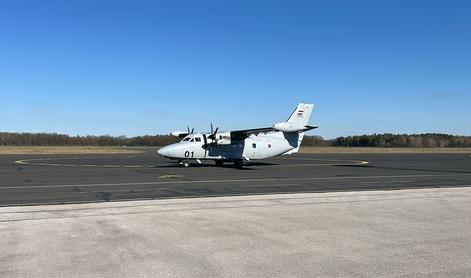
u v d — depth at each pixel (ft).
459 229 31.78
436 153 229.04
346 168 105.91
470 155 201.26
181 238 28.45
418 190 55.67
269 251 25.49
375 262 23.40
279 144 115.96
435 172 92.99
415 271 21.90
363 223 33.73
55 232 29.81
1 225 31.99
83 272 21.45
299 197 48.34
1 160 138.31
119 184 65.57
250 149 110.73
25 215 36.14
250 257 24.23
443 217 36.42
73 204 43.16
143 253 24.82
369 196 49.44
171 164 117.80
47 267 22.17
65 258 23.71
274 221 34.27
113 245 26.48
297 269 22.16
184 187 61.67
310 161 140.67
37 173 85.56
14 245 26.30
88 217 35.37
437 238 28.94
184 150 104.12
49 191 56.29
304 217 36.04
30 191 56.24
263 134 114.83
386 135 439.63
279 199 46.55
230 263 23.07
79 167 104.42
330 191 56.65
